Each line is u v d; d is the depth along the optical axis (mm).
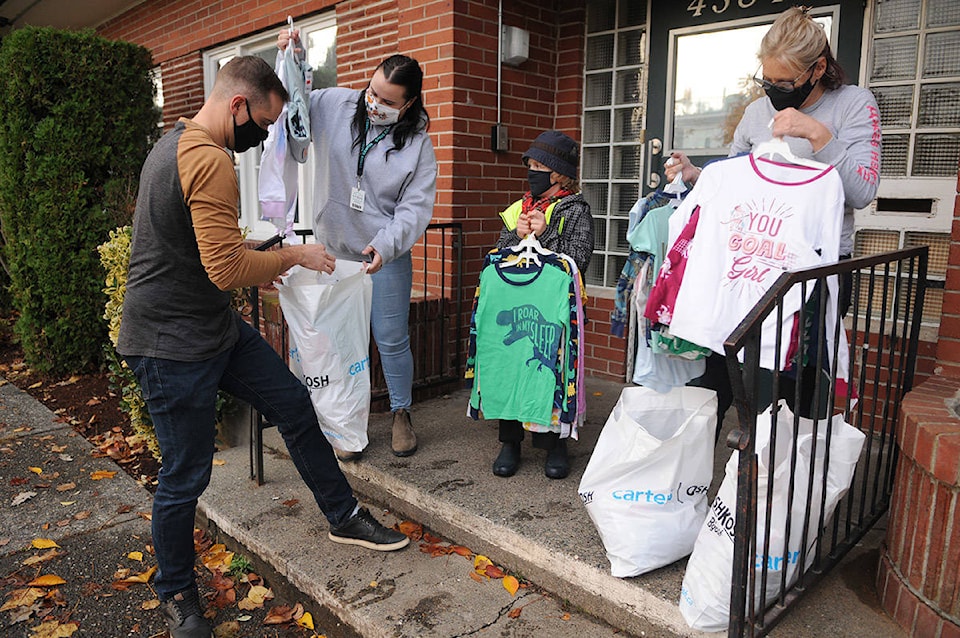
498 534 2533
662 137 4121
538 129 4477
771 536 1959
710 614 1936
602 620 2258
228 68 2123
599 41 4340
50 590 2654
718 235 2154
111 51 5062
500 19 4117
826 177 2023
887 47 3270
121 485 3514
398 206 2920
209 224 1938
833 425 2109
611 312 4359
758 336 1654
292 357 2807
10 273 5344
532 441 3156
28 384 5195
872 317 3410
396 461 3098
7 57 4770
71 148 4930
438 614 2293
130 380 3676
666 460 2160
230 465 3412
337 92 2990
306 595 2508
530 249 2758
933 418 1990
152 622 2492
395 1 4332
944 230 3186
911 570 1987
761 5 3643
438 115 4047
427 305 3953
